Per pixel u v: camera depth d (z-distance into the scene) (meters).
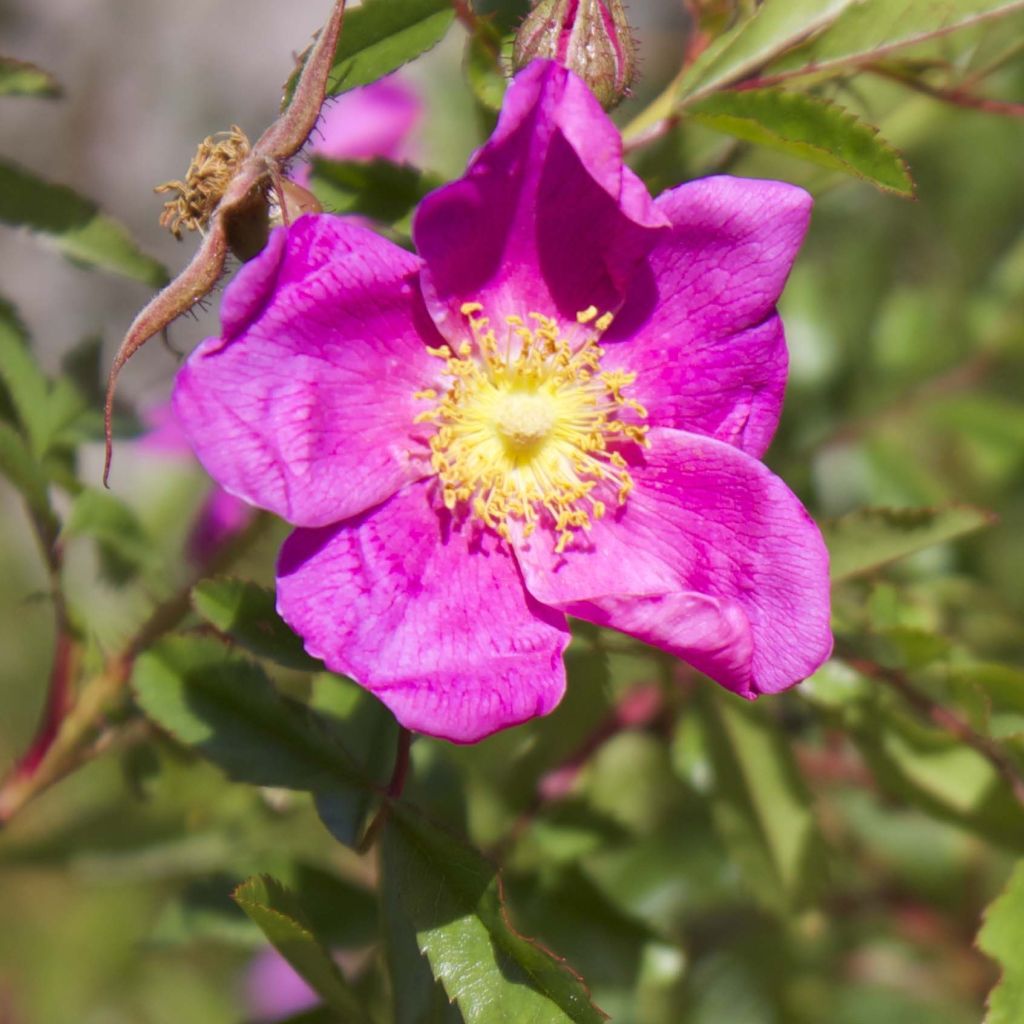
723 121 0.37
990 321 0.45
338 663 0.36
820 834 0.41
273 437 0.36
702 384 0.38
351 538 0.37
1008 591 0.45
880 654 0.41
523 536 0.38
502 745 0.41
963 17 0.37
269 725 0.37
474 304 0.38
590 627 0.39
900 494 0.44
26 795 0.40
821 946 0.44
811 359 0.45
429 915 0.36
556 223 0.37
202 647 0.38
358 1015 0.37
